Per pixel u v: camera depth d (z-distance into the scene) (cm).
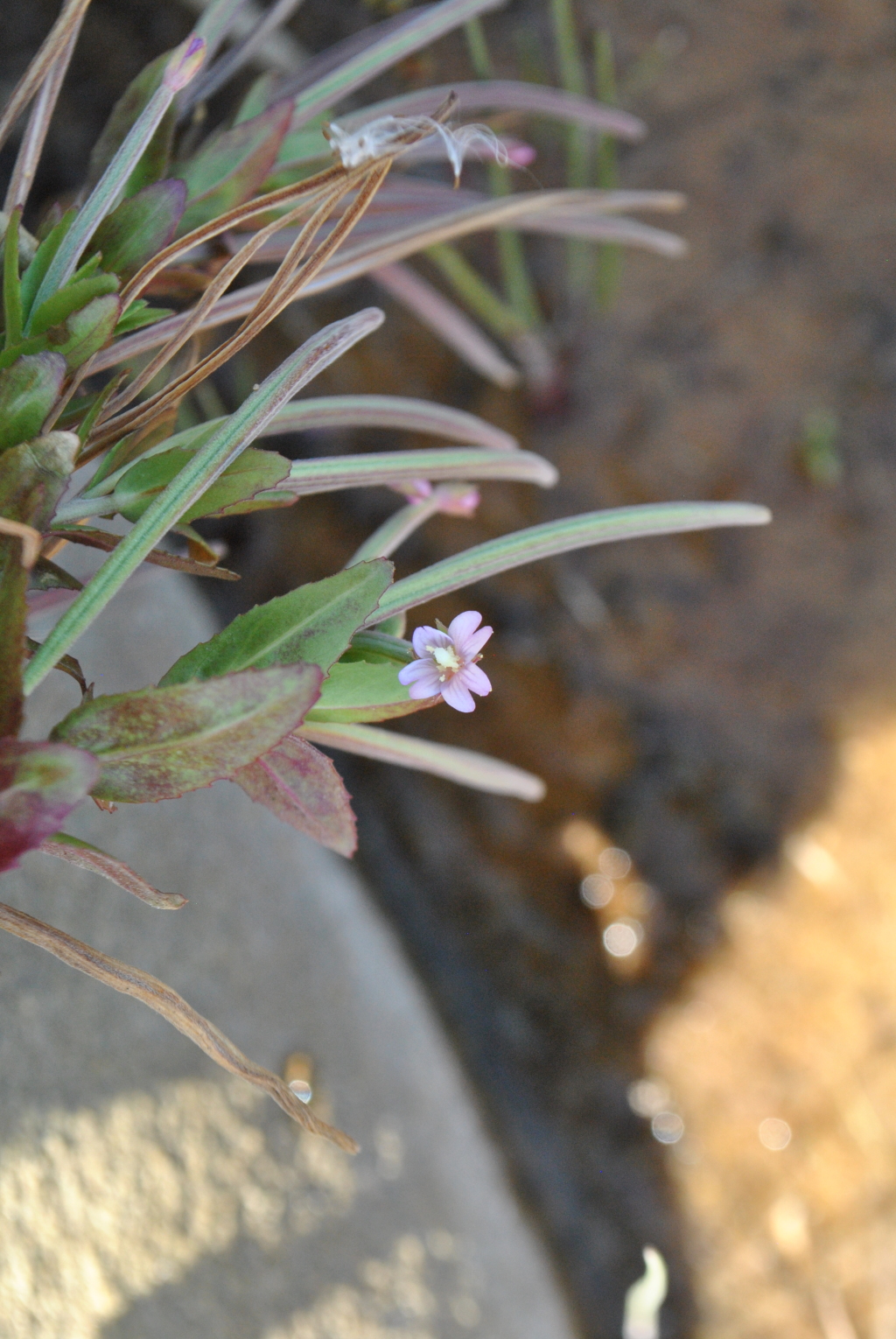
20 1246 50
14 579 39
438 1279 62
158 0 75
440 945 71
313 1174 59
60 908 53
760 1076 75
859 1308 71
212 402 62
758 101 82
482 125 41
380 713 41
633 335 80
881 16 83
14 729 39
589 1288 68
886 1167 74
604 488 78
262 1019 60
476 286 71
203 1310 54
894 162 82
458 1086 66
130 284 41
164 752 40
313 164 47
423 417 46
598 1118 72
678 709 79
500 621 78
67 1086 52
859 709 79
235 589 70
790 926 77
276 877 63
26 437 41
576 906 76
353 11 77
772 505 79
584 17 81
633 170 80
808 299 81
